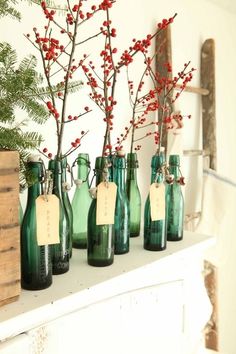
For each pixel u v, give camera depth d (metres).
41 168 0.71
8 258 0.64
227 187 1.67
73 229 1.02
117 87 1.32
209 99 1.70
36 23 1.05
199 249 1.10
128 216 0.98
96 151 1.25
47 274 0.74
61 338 0.76
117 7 1.30
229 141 2.01
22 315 0.62
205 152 1.69
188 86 1.56
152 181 1.03
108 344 0.85
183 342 1.11
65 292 0.72
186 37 1.63
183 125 1.51
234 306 2.08
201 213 1.68
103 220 0.84
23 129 1.03
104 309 0.84
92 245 0.87
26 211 0.75
